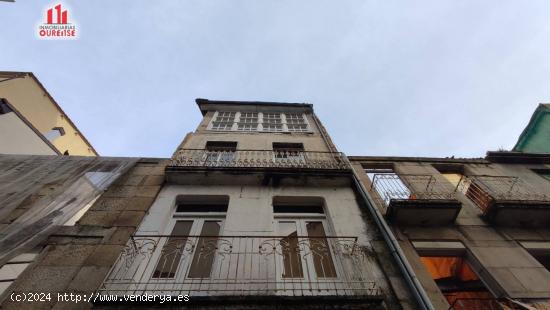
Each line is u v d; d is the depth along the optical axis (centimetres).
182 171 657
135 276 436
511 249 594
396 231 626
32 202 529
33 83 1284
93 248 468
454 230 643
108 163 722
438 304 466
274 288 429
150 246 491
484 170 919
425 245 599
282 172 668
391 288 448
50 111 1378
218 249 484
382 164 923
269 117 1142
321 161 762
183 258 489
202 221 579
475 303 602
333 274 486
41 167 669
